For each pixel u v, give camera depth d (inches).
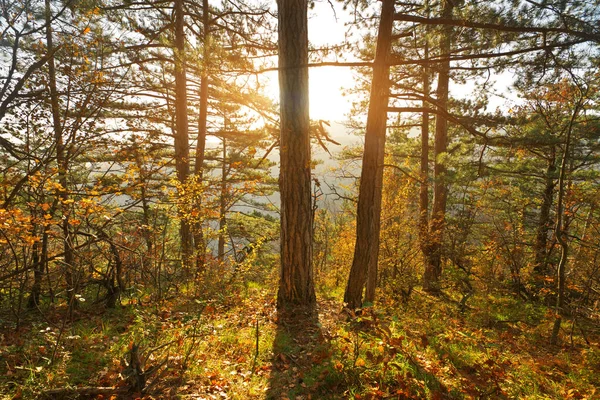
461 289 442.9
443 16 306.5
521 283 427.2
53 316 231.6
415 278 459.8
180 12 412.2
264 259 605.9
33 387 135.3
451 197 626.5
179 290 313.3
